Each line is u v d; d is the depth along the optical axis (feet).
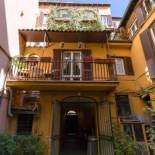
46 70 24.61
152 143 18.35
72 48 29.01
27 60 22.85
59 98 24.63
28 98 24.67
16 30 25.03
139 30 28.12
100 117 23.59
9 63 22.38
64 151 28.07
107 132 20.67
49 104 24.16
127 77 28.63
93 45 29.66
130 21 33.01
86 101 26.81
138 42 28.25
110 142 19.62
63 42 29.14
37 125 22.81
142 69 26.32
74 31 25.54
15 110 22.08
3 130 20.31
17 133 21.84
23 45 28.27
